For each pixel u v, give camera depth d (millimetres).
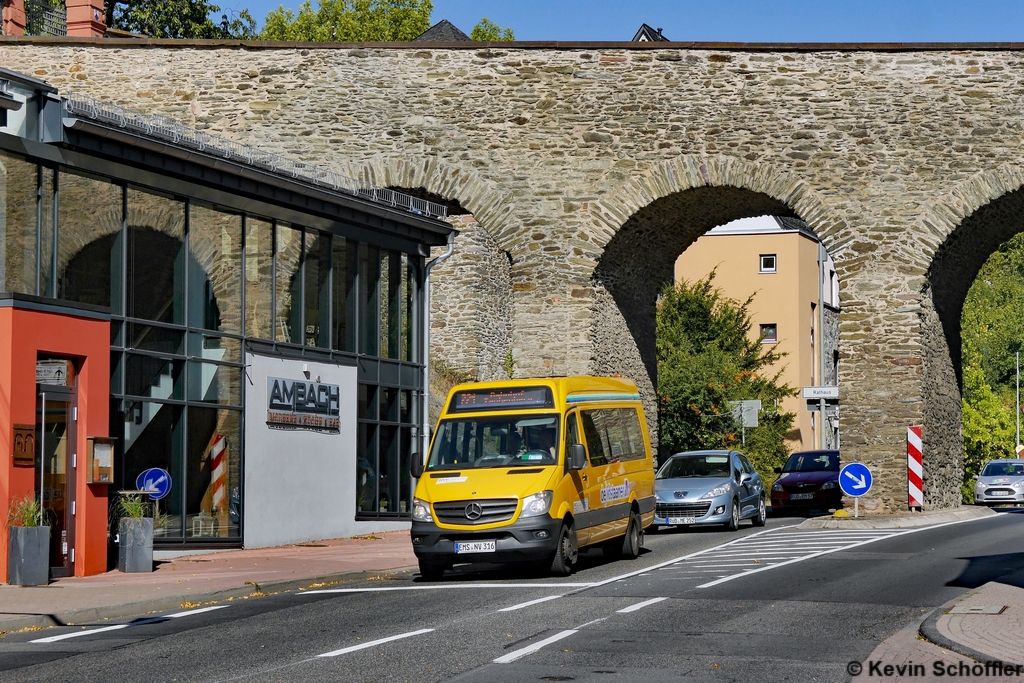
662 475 25094
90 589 14125
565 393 16703
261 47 30344
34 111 16594
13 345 14922
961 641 9391
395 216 24156
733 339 50062
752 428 46906
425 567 15625
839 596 12828
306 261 22156
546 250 29594
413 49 30031
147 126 18891
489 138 29781
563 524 15516
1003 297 76000
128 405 17906
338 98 30156
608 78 29484
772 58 28969
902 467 27828
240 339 20234
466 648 9570
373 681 8219
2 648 10234
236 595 14109
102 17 37531
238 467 20078
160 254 18719
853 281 28562
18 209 16562
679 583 14234
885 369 28172
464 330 36188
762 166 28953
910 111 28438
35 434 15375
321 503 22125
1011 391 71938
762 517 25875
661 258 32906
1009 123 28062
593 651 9383
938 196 28250
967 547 18594
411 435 25453
